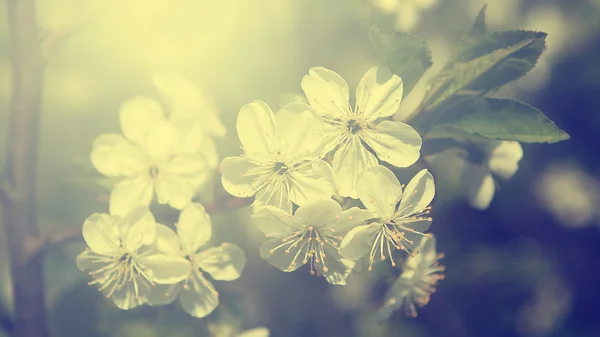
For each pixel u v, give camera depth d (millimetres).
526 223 690
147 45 435
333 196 282
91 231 290
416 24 431
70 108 432
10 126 304
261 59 432
